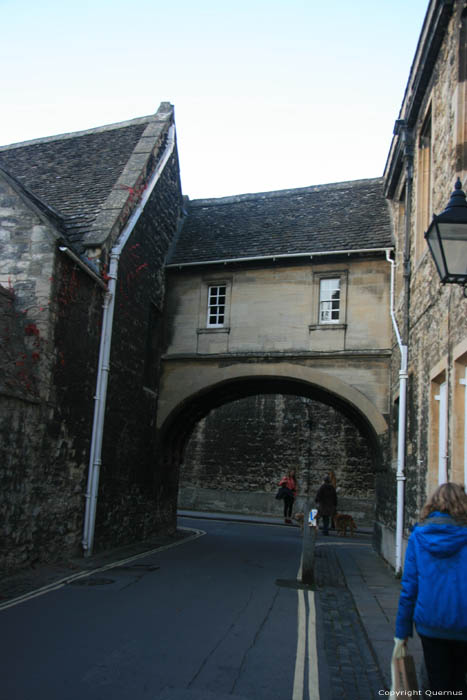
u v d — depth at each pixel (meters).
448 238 5.41
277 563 10.74
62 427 9.30
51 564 8.89
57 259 9.23
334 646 5.56
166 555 10.93
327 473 22.69
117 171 13.13
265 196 16.48
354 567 10.73
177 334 14.13
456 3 7.41
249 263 13.80
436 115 8.57
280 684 4.39
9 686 4.00
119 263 11.44
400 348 10.89
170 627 5.74
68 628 5.50
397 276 12.37
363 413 12.55
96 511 10.51
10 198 9.44
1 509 7.77
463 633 2.87
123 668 4.49
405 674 2.99
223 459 24.55
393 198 13.34
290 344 13.29
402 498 10.10
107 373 10.80
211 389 13.78
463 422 6.76
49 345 8.95
